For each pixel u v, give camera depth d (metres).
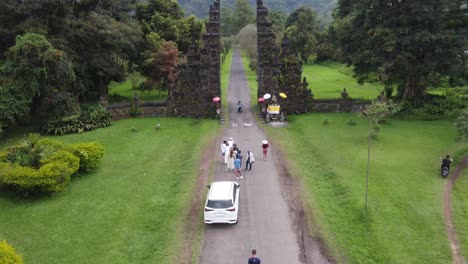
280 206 25.83
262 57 48.09
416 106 48.19
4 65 38.62
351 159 33.38
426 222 23.59
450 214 24.53
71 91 46.19
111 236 22.77
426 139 38.56
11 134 41.00
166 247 21.75
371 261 20.30
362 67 51.44
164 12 67.56
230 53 132.50
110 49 52.34
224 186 24.50
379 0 46.53
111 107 46.66
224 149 33.84
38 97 40.78
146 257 20.94
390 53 45.53
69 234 22.94
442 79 56.22
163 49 57.09
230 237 22.50
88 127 42.75
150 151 36.69
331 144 37.25
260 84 49.78
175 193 28.08
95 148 31.91
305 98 49.09
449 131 41.06
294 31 115.50
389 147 36.34
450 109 47.03
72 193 27.91
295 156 34.53
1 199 26.22
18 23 44.88
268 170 31.66
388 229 22.88
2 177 26.31
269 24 49.16
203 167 32.44
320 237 22.34
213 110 47.88
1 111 36.19
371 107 38.78
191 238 22.55
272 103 46.34
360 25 50.50
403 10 45.25
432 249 21.17
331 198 26.95
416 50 45.75
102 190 28.55
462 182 28.94
